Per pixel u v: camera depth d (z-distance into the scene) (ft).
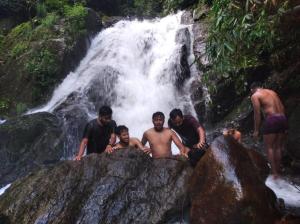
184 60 32.58
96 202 13.98
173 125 17.28
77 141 28.73
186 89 31.48
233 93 27.30
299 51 25.29
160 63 34.22
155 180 14.48
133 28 39.52
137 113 31.99
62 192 14.56
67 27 38.88
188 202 13.79
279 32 23.38
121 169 14.83
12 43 40.86
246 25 14.44
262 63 26.48
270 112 19.08
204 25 33.01
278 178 18.86
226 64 15.74
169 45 35.22
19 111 32.68
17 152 25.67
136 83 34.09
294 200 16.83
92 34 41.32
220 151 13.05
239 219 11.73
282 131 18.93
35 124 27.14
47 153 25.89
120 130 16.74
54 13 41.14
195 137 17.06
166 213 13.58
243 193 11.98
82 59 38.52
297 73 25.34
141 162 15.11
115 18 48.88
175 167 14.83
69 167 15.44
